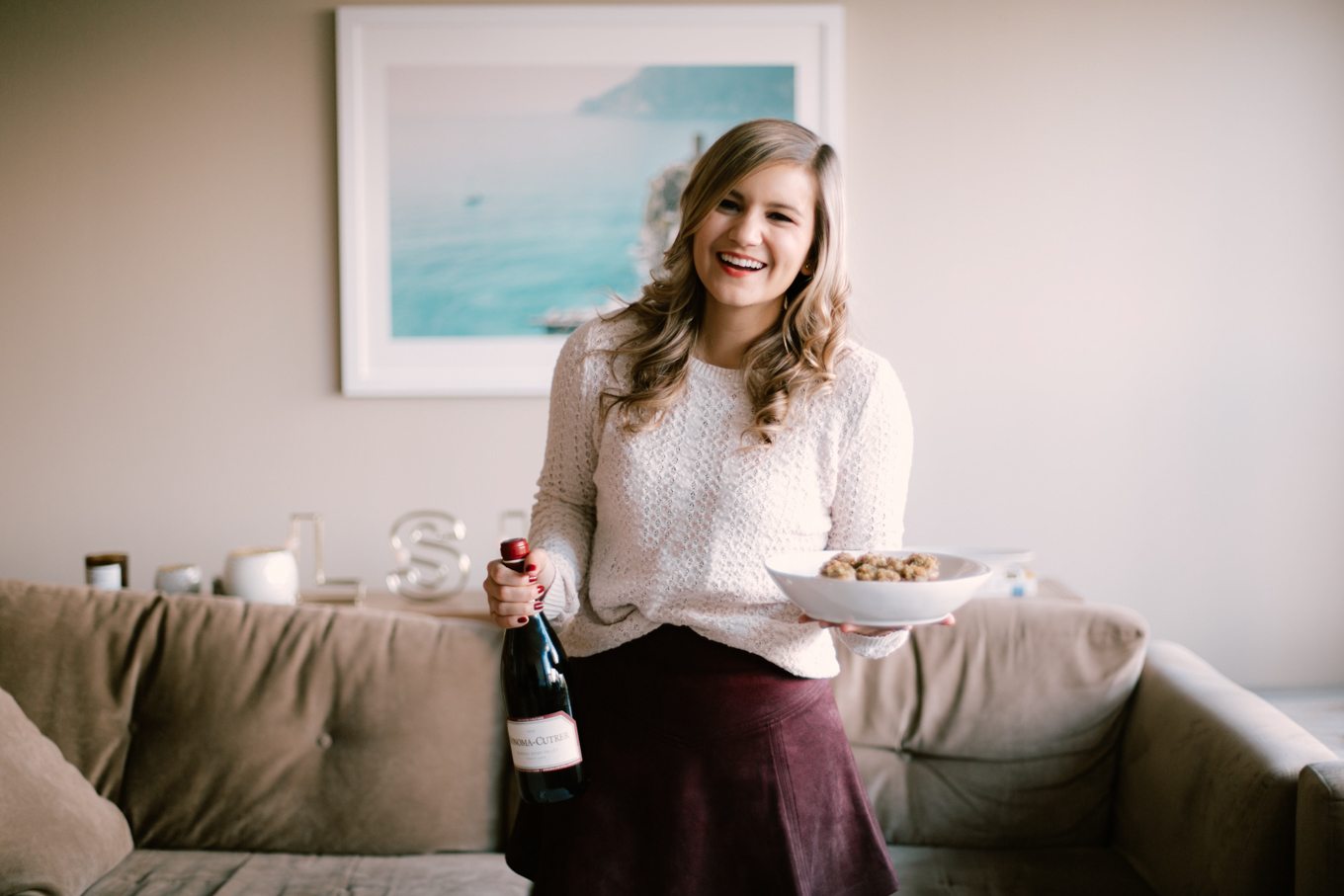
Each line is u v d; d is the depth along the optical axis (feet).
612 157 9.80
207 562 10.05
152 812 6.72
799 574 3.92
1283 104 9.76
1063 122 9.81
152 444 9.99
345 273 9.82
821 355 4.32
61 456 9.97
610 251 9.86
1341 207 9.82
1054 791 6.73
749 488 4.26
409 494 10.04
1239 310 9.90
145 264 9.89
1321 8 9.69
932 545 10.04
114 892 6.10
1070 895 6.10
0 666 6.82
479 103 9.77
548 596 4.27
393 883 6.30
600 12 9.68
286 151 9.86
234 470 10.02
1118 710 6.77
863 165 9.84
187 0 9.74
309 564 10.06
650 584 4.29
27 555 10.00
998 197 9.86
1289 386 9.94
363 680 6.91
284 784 6.75
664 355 4.43
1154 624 10.09
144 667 6.97
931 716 6.86
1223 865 5.43
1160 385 9.95
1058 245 9.88
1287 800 5.23
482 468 10.04
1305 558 10.04
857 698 6.97
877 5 9.75
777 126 4.24
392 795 6.73
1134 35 9.75
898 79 9.80
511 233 9.86
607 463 4.43
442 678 6.95
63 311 9.91
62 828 6.14
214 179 9.86
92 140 9.81
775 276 4.25
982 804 6.74
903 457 4.39
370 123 9.77
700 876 4.19
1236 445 9.98
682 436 4.36
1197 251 9.87
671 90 9.75
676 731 4.22
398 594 9.39
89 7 9.73
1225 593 10.07
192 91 9.80
